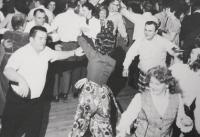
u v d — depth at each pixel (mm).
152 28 4734
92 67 3604
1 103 4398
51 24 5305
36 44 3619
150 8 5840
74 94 5641
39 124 3852
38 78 3723
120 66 6305
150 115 3029
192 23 5668
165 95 3082
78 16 5289
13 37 4238
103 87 3668
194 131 3957
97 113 3625
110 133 3625
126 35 6152
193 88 3744
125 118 3080
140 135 3109
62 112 5098
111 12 6004
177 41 6371
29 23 4957
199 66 3732
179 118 3109
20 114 3760
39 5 5812
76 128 3617
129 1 7230
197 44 4168
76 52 4004
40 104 3832
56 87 5391
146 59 4824
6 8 6242
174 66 3809
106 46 3613
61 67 5406
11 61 3602
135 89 6105
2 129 3842
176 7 6742
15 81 3525
